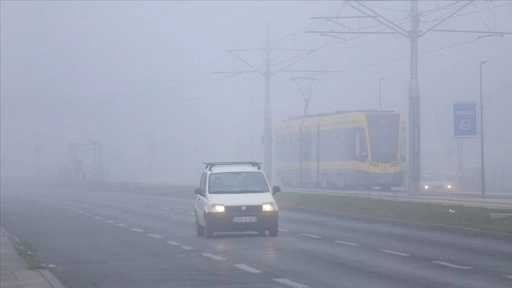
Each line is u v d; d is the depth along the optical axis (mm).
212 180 46156
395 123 95875
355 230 48500
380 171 94562
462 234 44344
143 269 32562
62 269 33781
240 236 45875
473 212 48375
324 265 31781
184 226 56406
